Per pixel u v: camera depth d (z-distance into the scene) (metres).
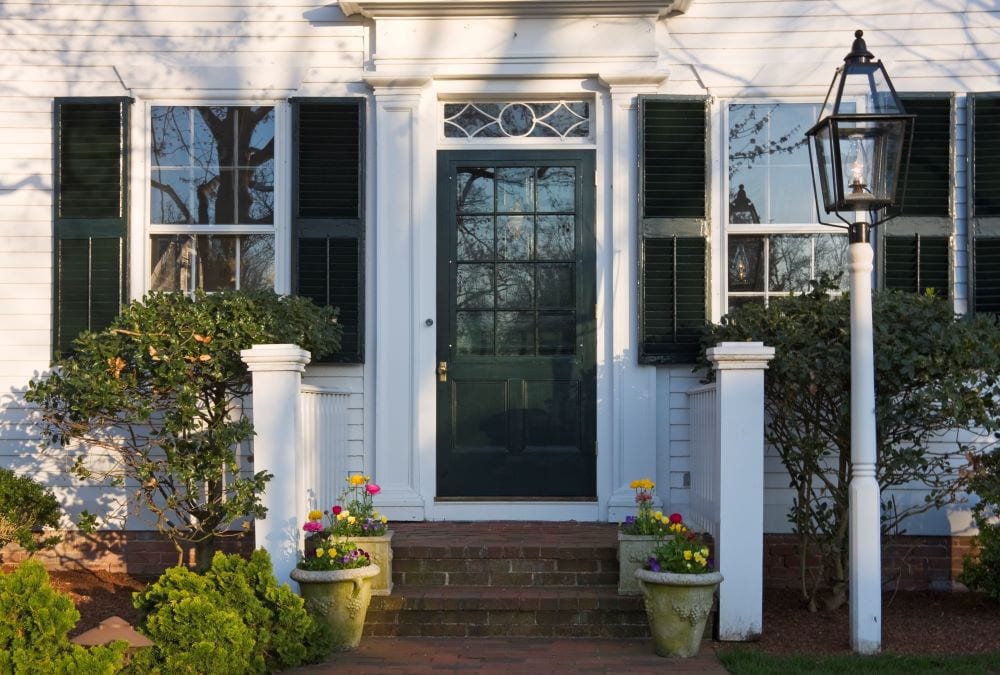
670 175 7.67
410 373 7.71
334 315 7.65
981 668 5.64
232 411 7.52
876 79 6.38
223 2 7.85
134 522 7.71
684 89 7.79
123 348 6.78
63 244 7.72
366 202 7.79
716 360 6.33
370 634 6.47
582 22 7.75
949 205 7.61
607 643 6.31
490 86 7.81
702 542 6.45
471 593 6.54
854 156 6.01
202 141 7.88
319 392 6.91
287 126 7.83
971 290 7.57
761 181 7.80
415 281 7.73
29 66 7.84
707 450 6.79
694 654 5.99
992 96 7.61
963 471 6.72
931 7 7.71
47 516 7.42
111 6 7.85
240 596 5.65
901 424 6.58
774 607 7.01
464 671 5.70
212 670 5.21
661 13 7.70
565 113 7.90
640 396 7.66
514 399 7.80
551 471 7.75
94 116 7.76
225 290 7.57
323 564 6.14
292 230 7.72
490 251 7.84
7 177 7.80
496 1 7.61
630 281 7.71
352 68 7.85
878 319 6.50
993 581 6.91
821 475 6.81
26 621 4.91
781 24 7.77
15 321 7.76
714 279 7.75
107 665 4.89
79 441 7.55
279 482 6.34
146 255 7.83
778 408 6.84
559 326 7.82
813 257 7.77
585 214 7.83
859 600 6.04
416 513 7.65
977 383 6.68
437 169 7.87
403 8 7.67
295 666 5.75
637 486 6.60
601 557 6.74
